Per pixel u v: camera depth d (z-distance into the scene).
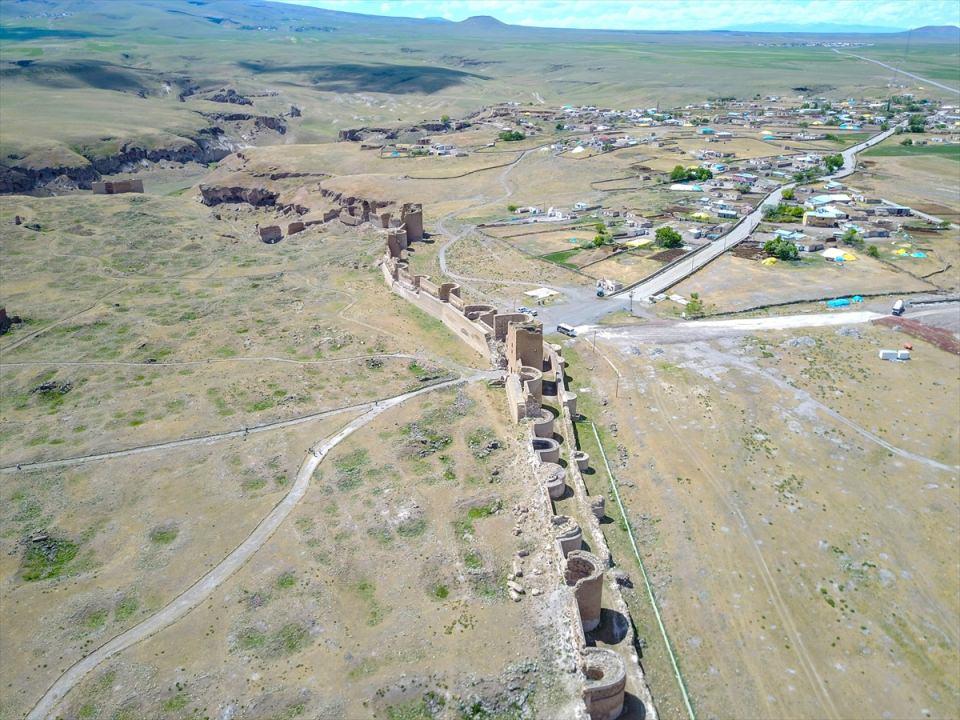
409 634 46.06
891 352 88.62
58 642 47.28
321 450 68.75
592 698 40.31
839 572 55.75
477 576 50.88
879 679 47.09
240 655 45.34
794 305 105.81
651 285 115.12
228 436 72.25
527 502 59.19
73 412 78.25
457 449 68.44
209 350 93.50
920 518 61.50
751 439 72.38
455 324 96.06
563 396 76.81
